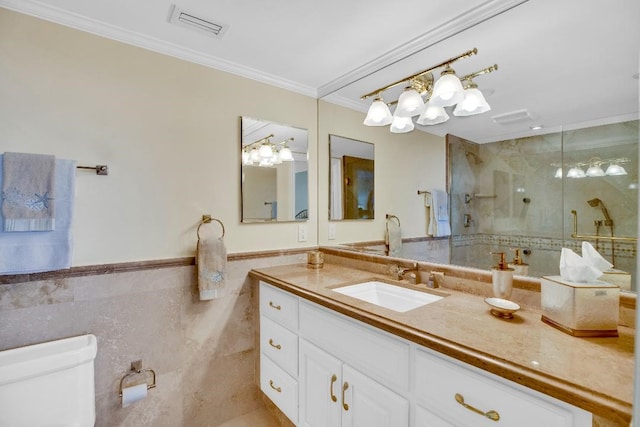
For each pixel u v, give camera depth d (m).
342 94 2.11
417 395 0.97
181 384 1.69
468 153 1.46
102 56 1.48
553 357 0.77
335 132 2.19
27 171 1.26
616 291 0.90
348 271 1.93
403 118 1.78
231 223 1.88
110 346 1.49
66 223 1.33
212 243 1.69
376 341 1.11
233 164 1.89
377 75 1.85
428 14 1.38
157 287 1.61
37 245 1.27
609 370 0.71
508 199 1.31
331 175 2.27
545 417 0.71
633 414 0.48
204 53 1.74
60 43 1.38
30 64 1.32
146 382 1.59
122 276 1.52
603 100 1.05
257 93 1.99
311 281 1.63
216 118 1.82
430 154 1.64
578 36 1.11
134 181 1.56
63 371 1.23
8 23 1.29
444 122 1.57
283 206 2.11
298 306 1.53
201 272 1.65
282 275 1.79
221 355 1.83
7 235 1.22
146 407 1.59
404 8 1.34
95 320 1.45
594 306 0.89
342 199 2.18
